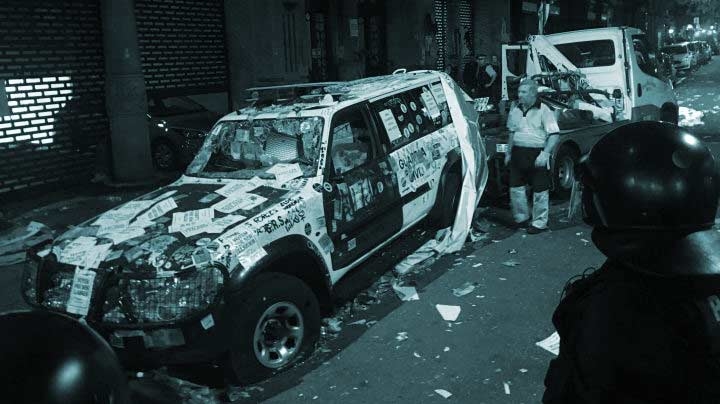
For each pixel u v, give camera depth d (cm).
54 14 1060
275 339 405
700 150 123
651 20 4800
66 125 1095
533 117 661
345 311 496
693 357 110
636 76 992
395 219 543
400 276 562
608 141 129
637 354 112
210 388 395
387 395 368
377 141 538
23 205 974
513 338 431
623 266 124
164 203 448
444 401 357
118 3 1004
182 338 363
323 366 409
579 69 1009
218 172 510
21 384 68
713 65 4059
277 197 440
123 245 393
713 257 116
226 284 370
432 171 600
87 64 1121
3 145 999
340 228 470
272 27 1371
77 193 1038
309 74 1541
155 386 129
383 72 1964
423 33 1942
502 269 570
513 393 361
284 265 445
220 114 1370
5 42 995
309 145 490
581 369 120
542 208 668
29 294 405
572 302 131
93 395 72
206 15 1348
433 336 443
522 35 2633
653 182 118
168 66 1272
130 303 367
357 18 1786
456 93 681
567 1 3112
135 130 1049
